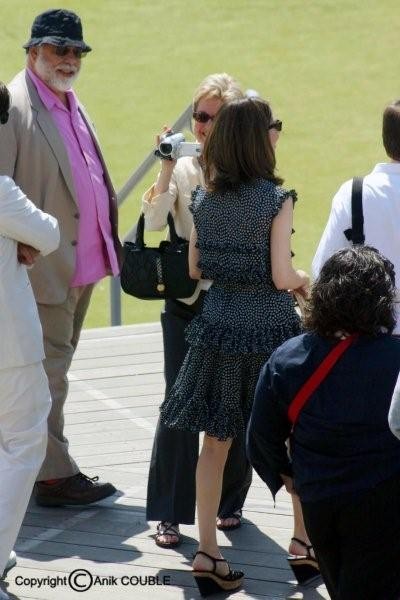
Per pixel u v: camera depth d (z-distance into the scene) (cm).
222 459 1111
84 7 5747
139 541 1233
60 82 1272
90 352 1909
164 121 4447
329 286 854
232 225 1055
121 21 5578
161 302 2939
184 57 5153
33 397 1073
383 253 1078
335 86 4797
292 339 886
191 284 1164
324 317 855
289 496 1344
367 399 839
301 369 861
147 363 1858
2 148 1244
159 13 5656
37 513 1305
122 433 1566
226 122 1052
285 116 4503
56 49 1259
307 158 4072
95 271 1331
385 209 1074
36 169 1264
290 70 4988
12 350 1053
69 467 1321
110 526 1270
